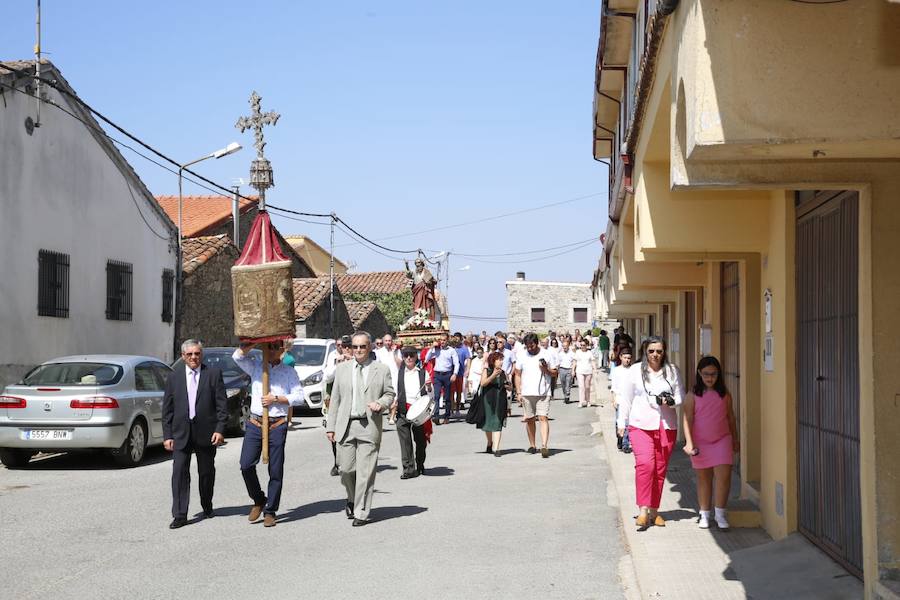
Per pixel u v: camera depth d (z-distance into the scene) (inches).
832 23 200.8
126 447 591.5
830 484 298.7
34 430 572.1
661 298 745.6
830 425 298.4
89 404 573.9
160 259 1020.5
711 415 382.0
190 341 417.7
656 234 385.7
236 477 555.8
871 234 250.7
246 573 323.0
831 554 296.7
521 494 490.6
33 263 770.2
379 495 489.4
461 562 339.0
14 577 317.1
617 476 527.5
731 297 502.0
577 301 2955.2
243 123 526.0
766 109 202.2
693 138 208.4
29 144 765.3
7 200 733.3
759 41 202.5
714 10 203.8
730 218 381.4
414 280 1262.3
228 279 1210.0
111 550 359.3
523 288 2957.7
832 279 295.7
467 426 892.0
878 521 250.4
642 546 352.8
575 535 386.3
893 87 199.8
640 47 450.0
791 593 278.4
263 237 415.8
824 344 304.5
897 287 249.8
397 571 325.1
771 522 364.2
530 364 652.7
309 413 1004.6
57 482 534.9
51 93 796.0
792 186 249.6
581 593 296.8
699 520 400.8
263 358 411.5
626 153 453.1
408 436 551.5
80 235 850.1
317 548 362.9
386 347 813.2
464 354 1026.1
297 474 563.2
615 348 596.7
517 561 340.5
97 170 882.1
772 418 360.8
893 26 200.1
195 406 412.8
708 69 203.9
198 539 379.6
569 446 716.0
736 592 286.4
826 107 200.8
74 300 837.2
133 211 958.4
